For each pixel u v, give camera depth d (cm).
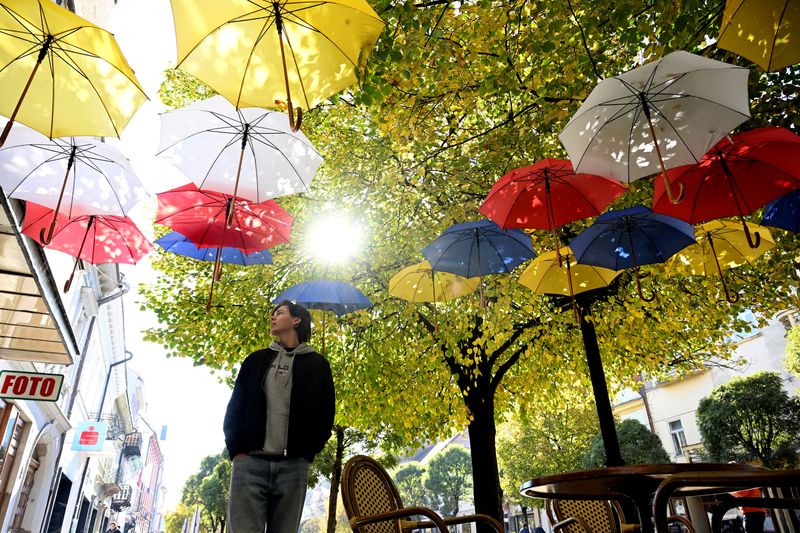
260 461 303
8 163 521
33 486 1460
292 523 303
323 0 319
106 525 3491
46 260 630
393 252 895
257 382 323
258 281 955
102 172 556
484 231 658
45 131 405
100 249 626
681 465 244
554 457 2219
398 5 520
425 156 832
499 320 834
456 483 4144
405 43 545
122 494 3603
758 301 918
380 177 874
